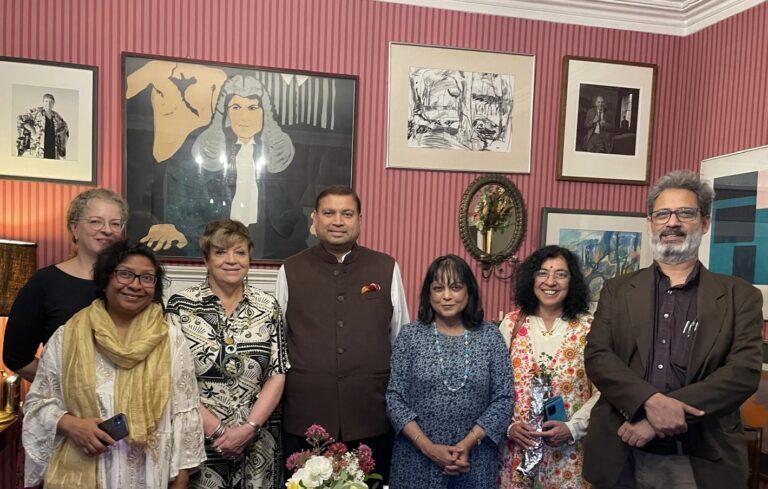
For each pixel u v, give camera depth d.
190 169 3.20
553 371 2.22
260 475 2.15
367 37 3.38
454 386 2.12
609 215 3.69
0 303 2.65
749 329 1.84
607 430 1.98
